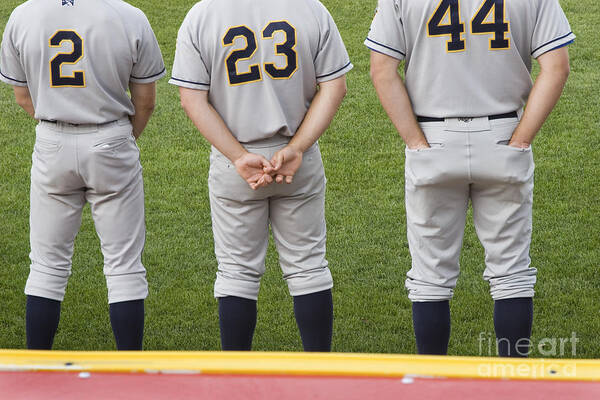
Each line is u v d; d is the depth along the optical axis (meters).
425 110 11.20
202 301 16.48
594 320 15.09
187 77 11.16
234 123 11.35
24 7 11.70
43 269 12.45
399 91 11.23
